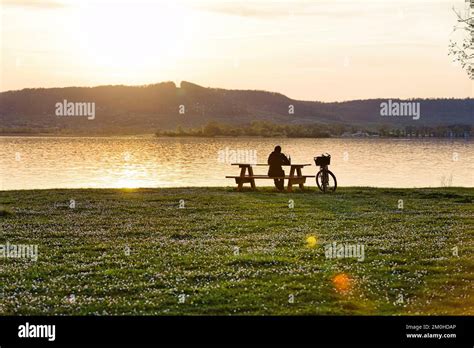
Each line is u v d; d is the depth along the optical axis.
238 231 23.67
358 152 115.00
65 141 173.88
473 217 26.97
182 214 27.88
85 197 33.75
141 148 131.38
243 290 15.47
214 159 94.81
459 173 70.44
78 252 19.95
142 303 14.46
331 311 13.96
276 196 34.47
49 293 15.36
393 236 22.48
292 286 15.84
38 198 33.19
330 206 30.41
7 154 105.19
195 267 17.91
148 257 19.16
